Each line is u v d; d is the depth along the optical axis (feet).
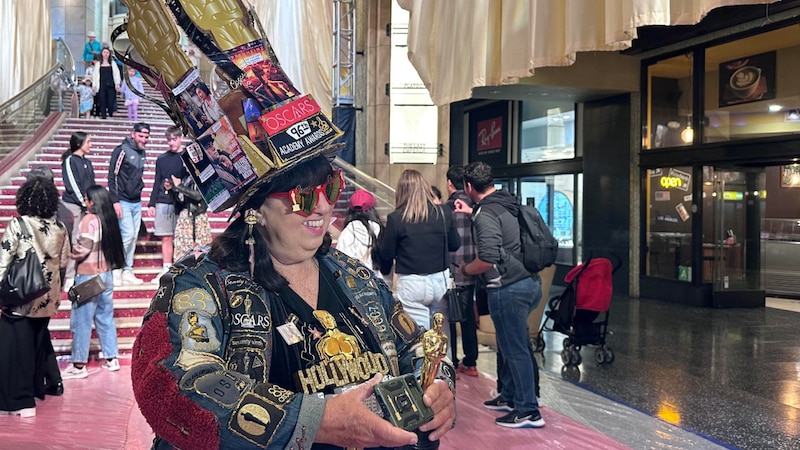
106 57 48.55
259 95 4.78
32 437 14.75
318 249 5.49
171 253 26.30
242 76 4.80
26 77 48.32
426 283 16.69
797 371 21.84
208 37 4.87
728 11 33.22
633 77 40.63
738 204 37.60
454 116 37.09
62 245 16.71
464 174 15.53
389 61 35.83
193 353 4.39
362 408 4.32
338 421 4.25
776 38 33.58
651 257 40.73
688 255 37.93
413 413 4.58
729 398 18.53
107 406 17.17
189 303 4.61
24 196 15.98
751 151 34.22
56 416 16.31
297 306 5.00
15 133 37.47
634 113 41.11
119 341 23.06
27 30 48.44
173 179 25.50
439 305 17.57
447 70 16.19
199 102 4.89
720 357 23.89
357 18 39.86
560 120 49.62
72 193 24.91
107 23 88.38
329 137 4.79
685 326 30.60
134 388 4.45
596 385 19.77
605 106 43.14
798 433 15.53
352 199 17.92
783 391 19.35
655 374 21.24
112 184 25.27
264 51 4.98
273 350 4.80
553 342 26.22
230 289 4.82
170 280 4.75
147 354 4.44
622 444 14.56
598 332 22.36
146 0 4.90
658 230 40.16
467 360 20.68
